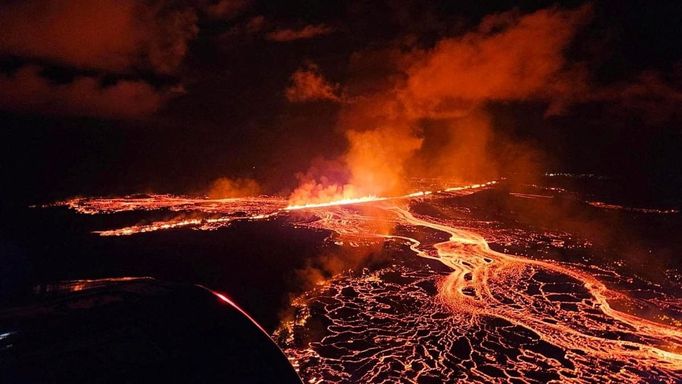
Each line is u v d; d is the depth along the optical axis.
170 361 1.58
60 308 1.78
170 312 1.79
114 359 1.53
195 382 1.55
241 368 1.66
